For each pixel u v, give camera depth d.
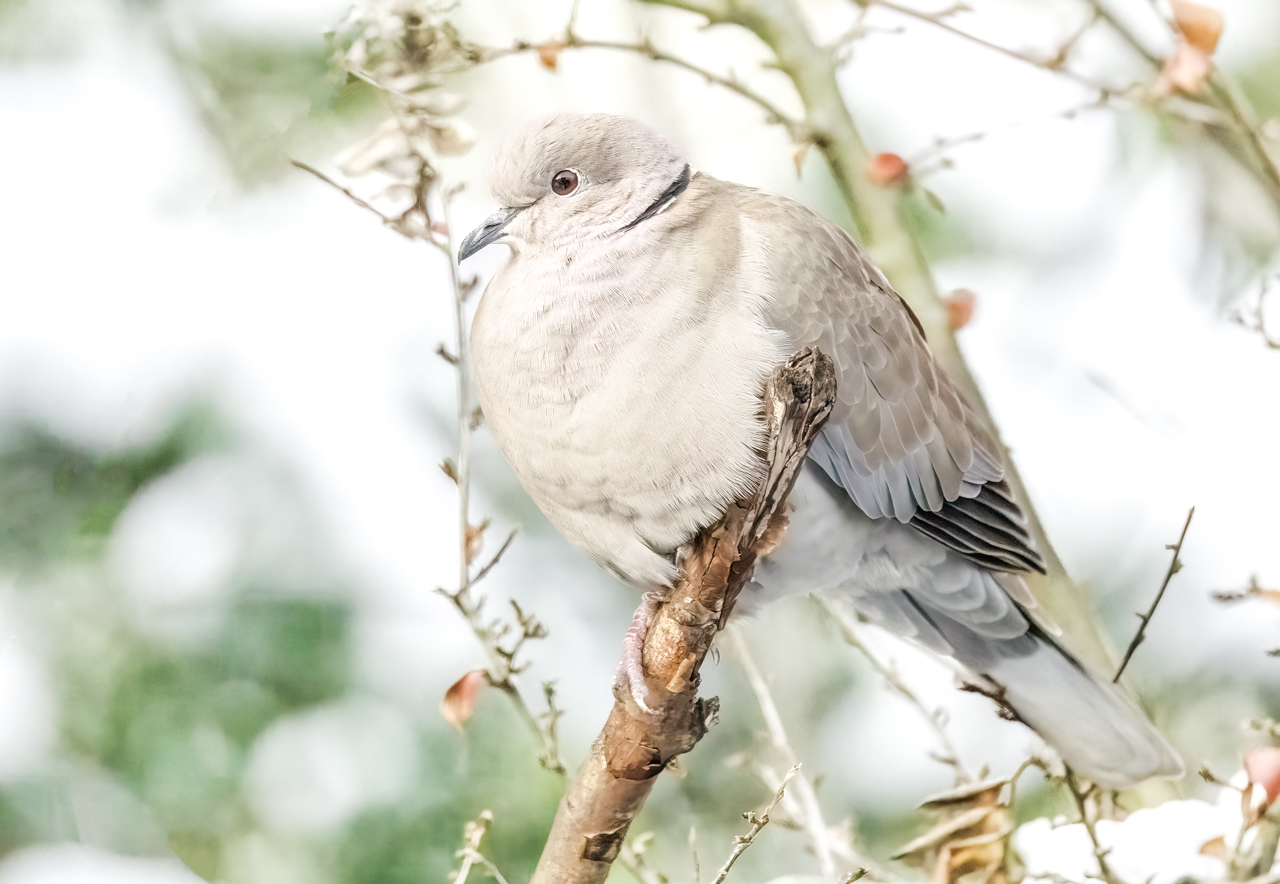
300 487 8.80
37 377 8.66
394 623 8.59
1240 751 6.61
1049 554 8.02
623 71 10.11
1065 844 6.28
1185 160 8.80
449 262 6.15
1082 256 9.16
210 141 9.05
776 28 7.95
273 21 8.55
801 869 8.26
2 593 8.23
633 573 6.47
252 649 8.33
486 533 8.89
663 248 6.11
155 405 8.80
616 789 5.26
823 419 5.09
